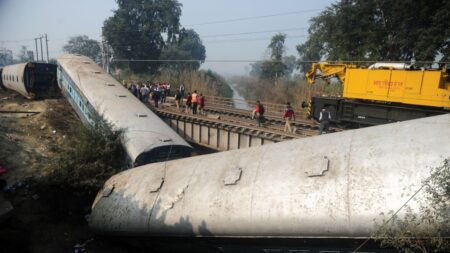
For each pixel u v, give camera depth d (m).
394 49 32.22
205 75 59.28
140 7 62.94
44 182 13.46
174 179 10.84
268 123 23.50
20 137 19.09
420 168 6.78
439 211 6.13
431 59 28.59
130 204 11.09
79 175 13.50
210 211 9.22
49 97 28.45
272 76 67.31
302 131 20.34
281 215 8.08
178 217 9.79
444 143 6.86
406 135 7.54
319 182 7.88
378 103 20.84
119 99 19.89
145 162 14.42
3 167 14.77
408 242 6.44
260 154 9.79
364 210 7.06
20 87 28.16
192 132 24.08
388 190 6.93
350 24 33.25
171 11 65.44
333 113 22.69
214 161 10.63
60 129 22.02
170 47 71.56
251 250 9.27
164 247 11.12
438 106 17.92
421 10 28.52
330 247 7.88
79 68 24.91
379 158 7.44
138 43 59.94
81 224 12.90
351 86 21.67
